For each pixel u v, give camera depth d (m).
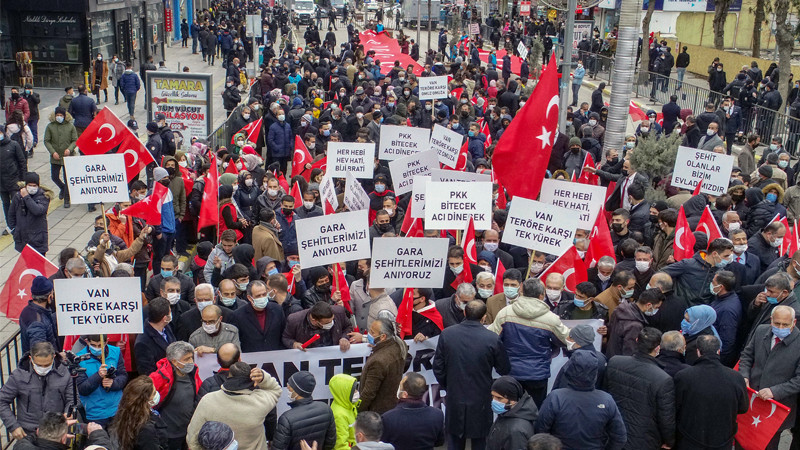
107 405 7.71
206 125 18.38
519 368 7.97
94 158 9.98
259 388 6.89
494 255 10.37
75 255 9.54
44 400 7.48
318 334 8.45
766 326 8.01
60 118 16.80
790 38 27.36
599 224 10.34
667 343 7.46
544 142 11.49
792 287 8.38
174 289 8.66
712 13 49.00
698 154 13.06
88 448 5.93
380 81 27.67
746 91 25.83
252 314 8.45
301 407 6.70
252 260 10.42
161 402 7.24
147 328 7.99
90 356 7.80
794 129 23.47
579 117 21.61
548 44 42.62
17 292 9.35
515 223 9.49
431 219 10.00
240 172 13.98
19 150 15.08
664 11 48.12
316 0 80.88
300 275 9.88
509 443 6.43
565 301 9.07
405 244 8.51
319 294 9.41
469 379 7.49
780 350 7.80
